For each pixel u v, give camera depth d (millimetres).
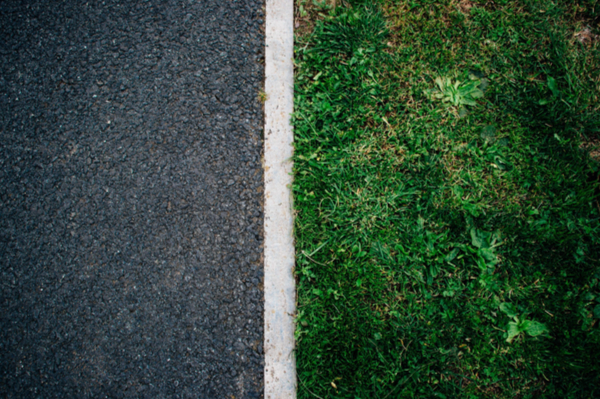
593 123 2369
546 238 2254
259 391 2105
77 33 2441
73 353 2154
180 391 2105
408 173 2330
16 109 2393
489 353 2154
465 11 2473
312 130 2336
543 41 2451
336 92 2363
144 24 2430
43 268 2234
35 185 2316
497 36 2451
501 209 2305
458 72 2434
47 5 2459
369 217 2266
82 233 2256
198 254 2209
